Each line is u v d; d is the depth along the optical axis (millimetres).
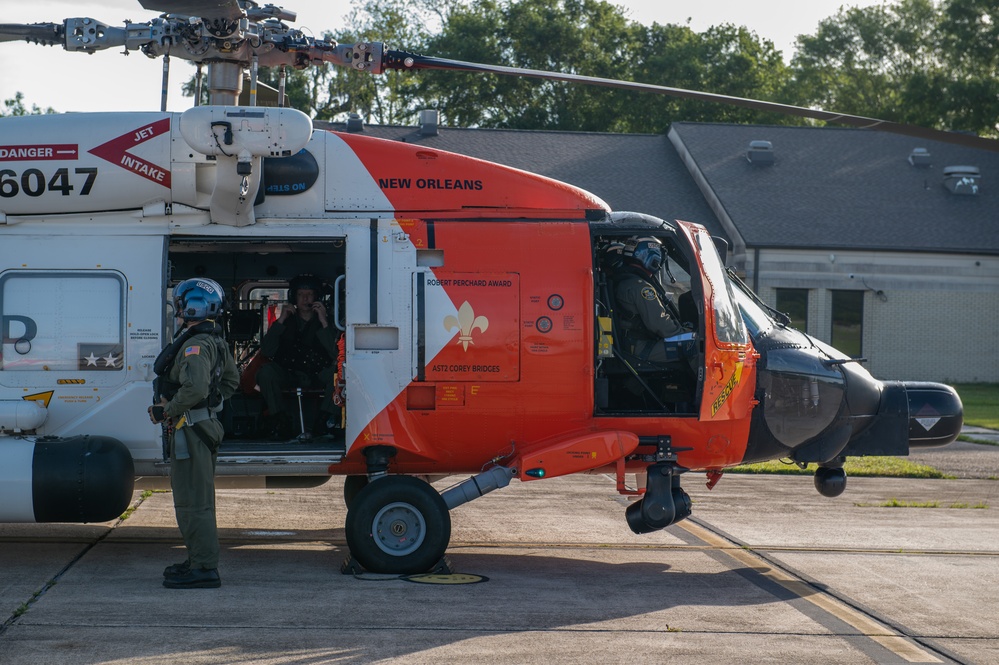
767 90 48969
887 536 9211
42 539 8312
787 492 11609
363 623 6117
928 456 14922
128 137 7379
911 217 29781
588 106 48375
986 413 21688
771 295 28375
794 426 8039
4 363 7391
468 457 7586
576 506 10406
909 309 29109
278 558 7855
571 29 48094
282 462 7492
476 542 8633
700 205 30203
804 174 31141
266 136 7082
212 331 6844
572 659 5574
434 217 7629
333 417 8359
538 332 7414
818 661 5676
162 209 7473
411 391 7406
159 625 5965
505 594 6898
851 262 28672
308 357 8578
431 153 7773
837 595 7109
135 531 8742
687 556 8258
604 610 6570
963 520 10078
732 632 6168
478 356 7391
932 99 45469
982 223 29906
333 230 7488
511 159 31078
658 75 47625
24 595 6543
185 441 6719
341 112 48500
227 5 6504
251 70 7281
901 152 32844
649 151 32781
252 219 7512
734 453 7836
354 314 7395
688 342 7668
